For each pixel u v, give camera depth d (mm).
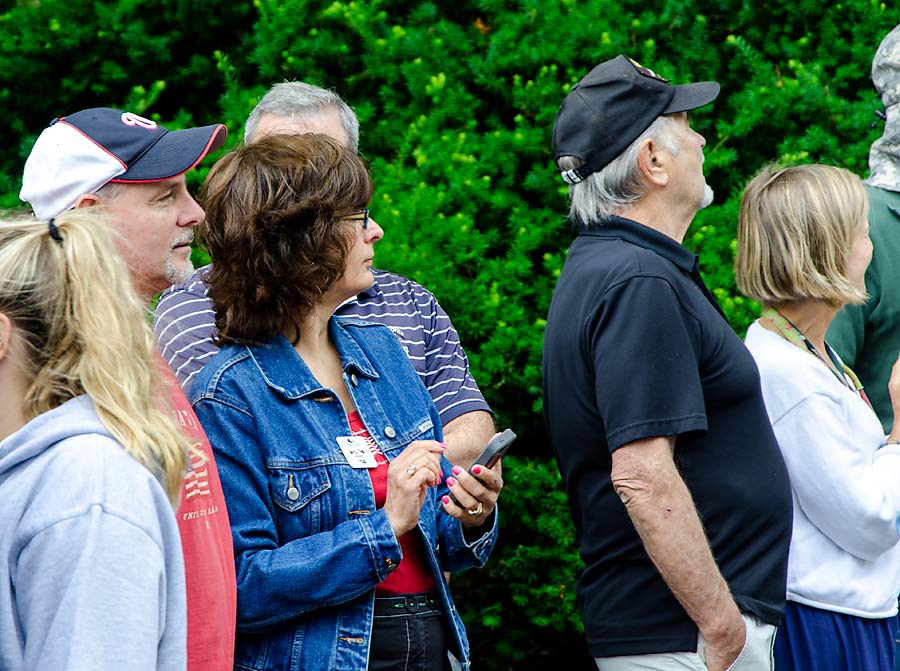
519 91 7711
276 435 3936
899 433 5133
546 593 6988
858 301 4910
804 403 4785
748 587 4367
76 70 8547
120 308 3023
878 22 8125
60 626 2668
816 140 7660
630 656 4469
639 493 4164
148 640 2760
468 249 7145
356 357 4293
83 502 2758
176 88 8875
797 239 4879
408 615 4062
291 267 3961
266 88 8359
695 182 4773
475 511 4125
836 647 4832
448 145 7457
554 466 7176
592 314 4375
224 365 4020
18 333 2918
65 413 2902
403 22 8703
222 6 8695
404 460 3902
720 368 4402
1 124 8711
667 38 8211
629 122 4652
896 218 6148
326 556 3760
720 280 7148
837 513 4734
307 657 3844
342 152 4125
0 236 3002
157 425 3033
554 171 7551
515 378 7062
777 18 8516
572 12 7922
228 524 3689
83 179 4086
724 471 4375
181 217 4301
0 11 8773
